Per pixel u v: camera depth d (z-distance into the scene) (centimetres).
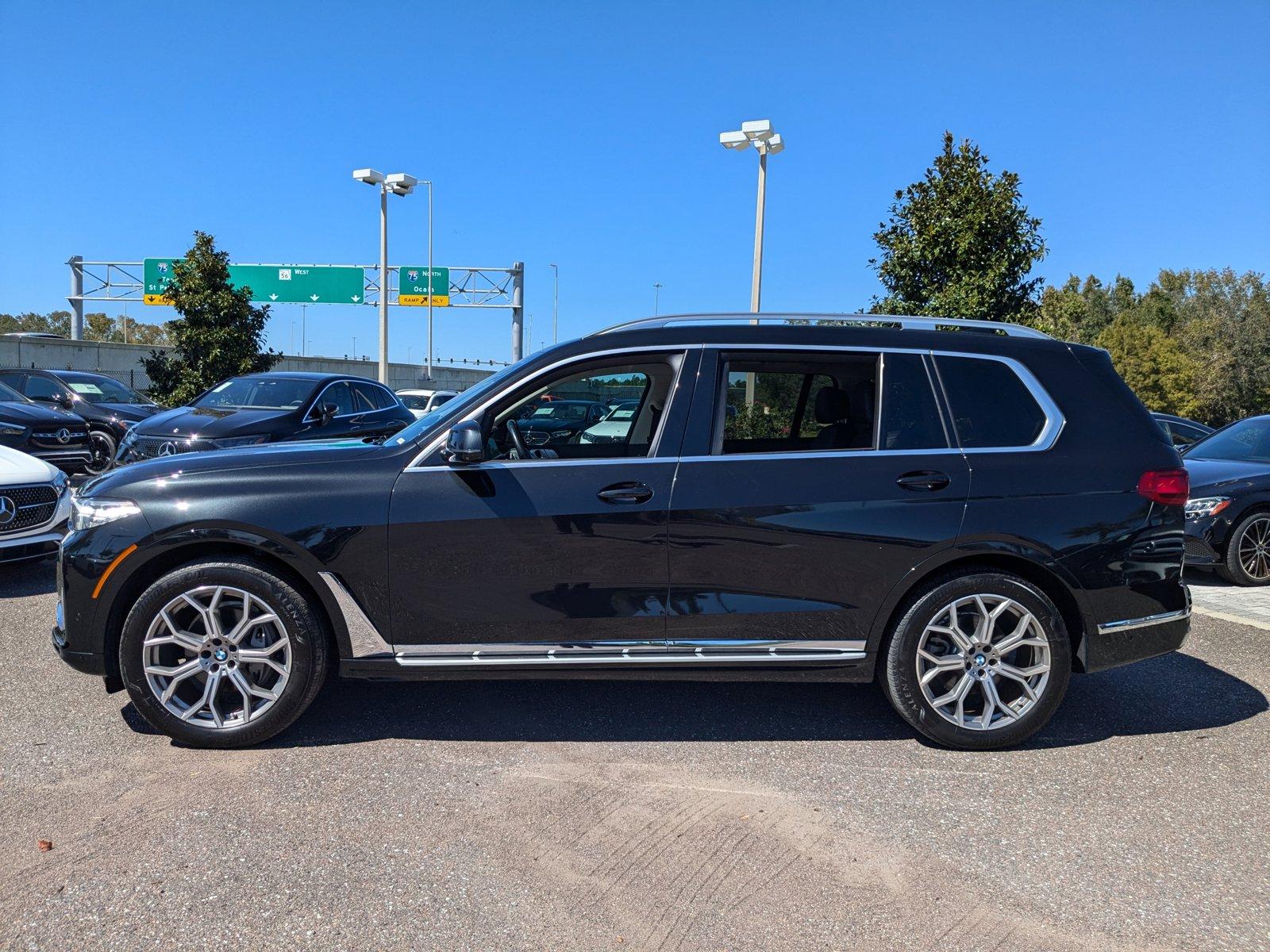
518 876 279
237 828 306
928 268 1287
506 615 368
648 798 334
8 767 351
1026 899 270
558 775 353
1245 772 364
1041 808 330
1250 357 4384
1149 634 386
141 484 367
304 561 360
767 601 371
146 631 359
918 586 379
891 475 373
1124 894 273
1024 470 378
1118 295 6731
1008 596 374
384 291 2670
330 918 255
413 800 329
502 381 384
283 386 1066
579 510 365
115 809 318
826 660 375
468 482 367
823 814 323
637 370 387
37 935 245
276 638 371
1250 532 733
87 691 438
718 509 367
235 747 370
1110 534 378
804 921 257
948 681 384
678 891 272
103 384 1525
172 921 253
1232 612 638
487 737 389
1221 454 825
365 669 369
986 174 1255
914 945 247
